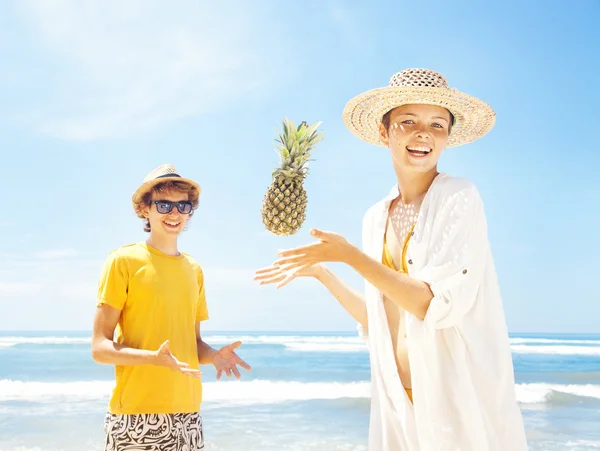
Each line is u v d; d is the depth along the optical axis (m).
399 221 3.16
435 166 3.10
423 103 2.97
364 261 2.55
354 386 20.83
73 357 34.41
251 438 11.36
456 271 2.62
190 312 4.25
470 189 2.79
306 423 13.11
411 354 2.63
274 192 4.44
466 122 3.32
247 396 17.81
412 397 2.80
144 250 4.18
